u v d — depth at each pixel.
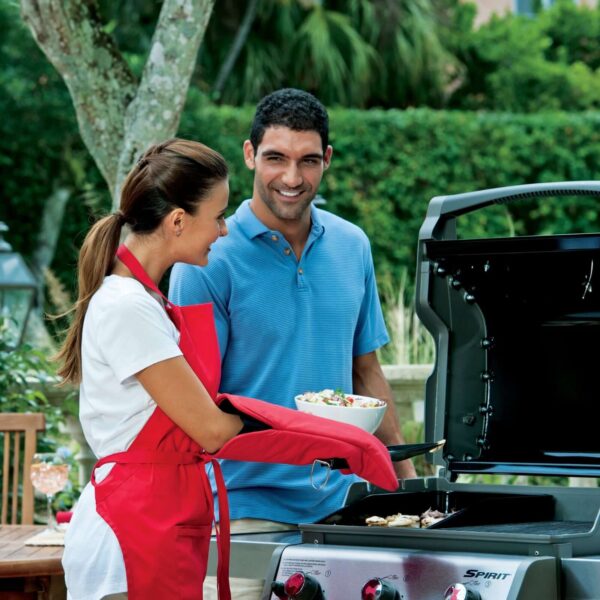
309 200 3.37
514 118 12.94
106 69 5.78
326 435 2.70
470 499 3.18
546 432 3.14
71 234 12.78
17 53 12.60
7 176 12.63
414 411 6.57
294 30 15.13
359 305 3.59
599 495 3.06
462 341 3.22
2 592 3.88
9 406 6.24
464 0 18.64
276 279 3.42
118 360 2.71
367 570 2.70
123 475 2.77
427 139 12.69
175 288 3.37
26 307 6.84
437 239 3.29
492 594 2.51
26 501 4.75
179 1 5.61
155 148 2.85
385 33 15.53
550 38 18.39
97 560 2.74
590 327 3.08
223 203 2.86
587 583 2.54
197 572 2.82
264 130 3.32
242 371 3.42
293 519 3.37
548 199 12.90
